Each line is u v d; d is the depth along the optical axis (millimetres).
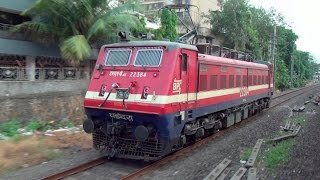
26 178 9578
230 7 43281
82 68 23828
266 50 55656
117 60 11727
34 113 17859
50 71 22125
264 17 54500
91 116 11703
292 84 77188
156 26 36188
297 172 9625
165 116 10414
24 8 20906
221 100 15211
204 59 13156
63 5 20031
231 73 16578
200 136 13695
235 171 10234
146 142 10922
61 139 14320
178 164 11242
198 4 49062
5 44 19422
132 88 10898
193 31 16328
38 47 21203
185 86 11555
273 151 11969
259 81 22938
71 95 20125
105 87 11391
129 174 9844
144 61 11234
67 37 21188
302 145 12789
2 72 19266
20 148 12414
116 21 21312
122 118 11000
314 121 19406
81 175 9938
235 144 13891
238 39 43406
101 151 11633
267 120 20750
